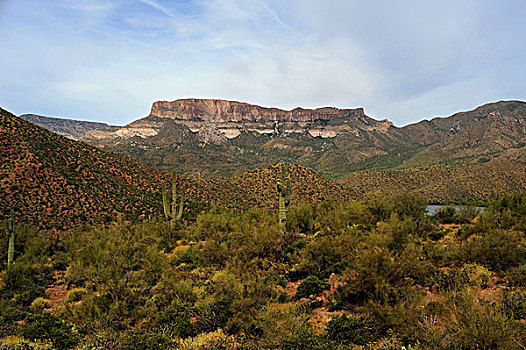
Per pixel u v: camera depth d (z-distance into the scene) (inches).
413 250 529.7
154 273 596.4
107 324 422.0
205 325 397.1
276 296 467.5
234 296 446.6
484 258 478.3
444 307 326.3
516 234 622.8
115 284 505.7
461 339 269.6
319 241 629.6
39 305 551.8
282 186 759.7
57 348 355.9
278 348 310.8
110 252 676.1
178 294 486.9
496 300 350.0
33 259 877.8
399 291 374.9
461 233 773.3
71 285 665.0
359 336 318.0
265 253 674.8
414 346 283.9
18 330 401.7
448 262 523.2
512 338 254.7
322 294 462.9
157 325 404.2
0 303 551.8
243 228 909.2
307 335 318.3
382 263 406.0
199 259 693.3
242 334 363.9
